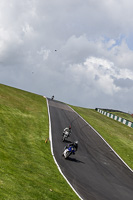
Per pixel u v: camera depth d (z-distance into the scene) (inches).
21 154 633.6
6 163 510.9
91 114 2108.8
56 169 620.1
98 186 582.2
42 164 618.2
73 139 1011.3
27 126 972.6
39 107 1542.8
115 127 1729.8
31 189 412.5
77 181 579.2
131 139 1437.0
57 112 1573.6
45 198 400.5
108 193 551.5
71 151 735.1
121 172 757.3
